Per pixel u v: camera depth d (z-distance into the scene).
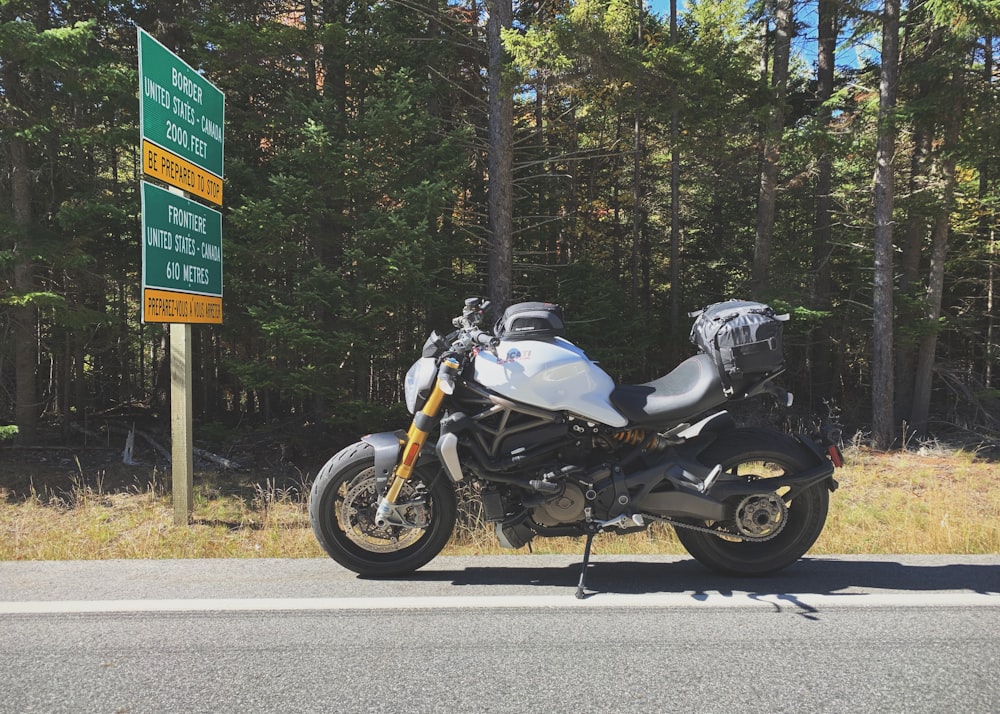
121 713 2.38
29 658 2.79
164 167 5.77
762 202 14.05
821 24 15.50
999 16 9.84
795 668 2.74
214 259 6.64
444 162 10.26
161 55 5.72
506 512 3.79
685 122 13.50
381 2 10.95
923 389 13.66
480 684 2.59
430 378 3.70
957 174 13.79
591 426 3.75
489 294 10.58
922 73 11.59
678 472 3.73
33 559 4.94
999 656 2.86
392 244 9.86
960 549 4.85
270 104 11.33
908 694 2.54
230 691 2.54
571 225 16.44
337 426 10.90
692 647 2.92
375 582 3.76
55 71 8.92
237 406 15.25
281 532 6.30
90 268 10.91
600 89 13.38
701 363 3.86
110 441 11.60
